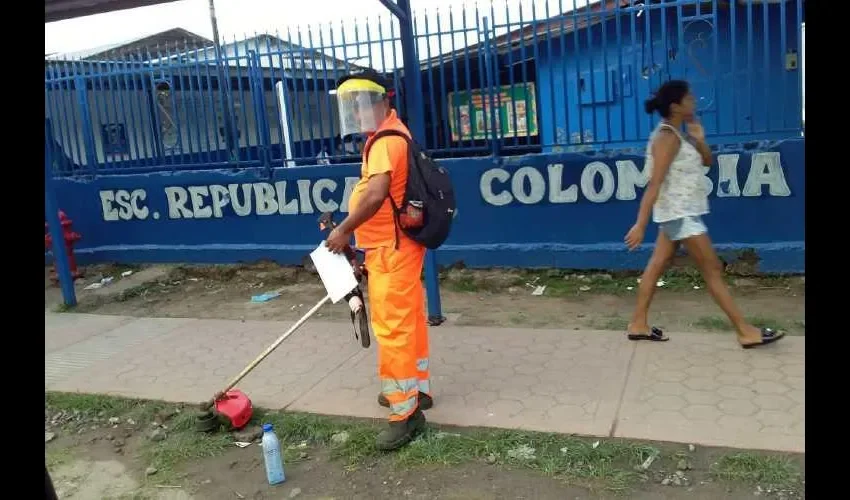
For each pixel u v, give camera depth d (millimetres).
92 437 4180
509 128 6707
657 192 4328
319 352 5137
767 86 5820
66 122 8469
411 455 3561
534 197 6539
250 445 3891
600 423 3668
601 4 6121
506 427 3730
